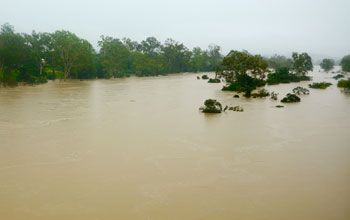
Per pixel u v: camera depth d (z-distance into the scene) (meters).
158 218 10.92
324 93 48.59
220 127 24.09
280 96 44.56
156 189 13.12
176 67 125.75
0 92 47.78
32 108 32.59
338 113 30.20
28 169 15.27
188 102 38.03
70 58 73.38
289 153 17.78
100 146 19.00
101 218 10.92
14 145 19.16
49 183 13.69
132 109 32.50
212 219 10.84
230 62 55.97
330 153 17.75
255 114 29.67
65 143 19.58
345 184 13.55
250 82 55.84
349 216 10.95
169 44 124.62
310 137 21.20
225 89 53.00
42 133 22.02
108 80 82.25
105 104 36.03
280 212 11.27
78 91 50.97
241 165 15.87
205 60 141.00
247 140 20.45
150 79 88.00
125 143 19.64
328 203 11.88
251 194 12.66
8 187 13.32
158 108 33.25
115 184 13.59
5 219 10.88
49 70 86.50
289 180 14.00
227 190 13.02
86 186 13.38
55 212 11.32
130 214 11.19
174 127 24.09
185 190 13.04
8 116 27.97
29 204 11.90
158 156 17.19
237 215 11.09
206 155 17.41
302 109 32.66
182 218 10.92
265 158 16.92
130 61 110.62
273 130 23.14
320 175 14.55
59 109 32.12
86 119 27.00
